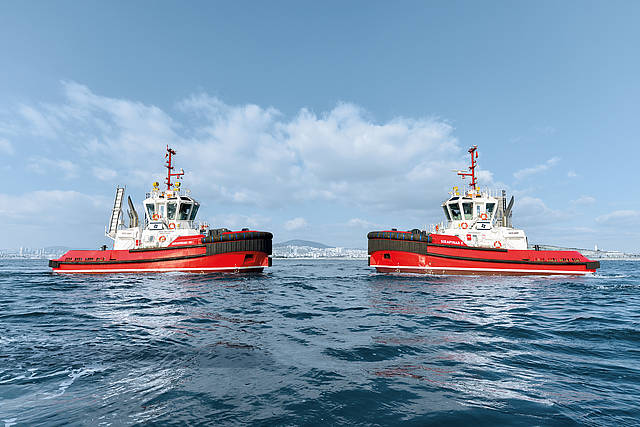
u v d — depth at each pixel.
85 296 12.85
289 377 4.51
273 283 17.69
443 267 22.02
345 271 31.73
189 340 6.39
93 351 5.70
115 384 4.29
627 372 4.81
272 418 3.38
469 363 5.16
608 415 3.50
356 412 3.52
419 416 3.44
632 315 9.38
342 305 10.73
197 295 12.91
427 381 4.42
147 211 25.56
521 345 6.21
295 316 8.85
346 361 5.20
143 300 11.69
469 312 9.64
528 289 15.67
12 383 4.33
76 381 4.40
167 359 5.27
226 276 20.91
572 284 18.05
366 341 6.37
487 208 24.70
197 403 3.72
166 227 24.84
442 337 6.74
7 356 5.45
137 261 22.94
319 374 4.62
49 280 20.00
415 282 18.41
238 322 8.05
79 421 3.35
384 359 5.32
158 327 7.51
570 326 7.87
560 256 22.42
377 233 23.66
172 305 10.60
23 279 20.94
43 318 8.69
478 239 23.64
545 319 8.73
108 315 9.01
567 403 3.79
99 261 23.48
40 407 3.66
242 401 3.77
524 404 3.76
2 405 3.71
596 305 11.18
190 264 22.12
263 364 5.04
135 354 5.53
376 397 3.89
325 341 6.34
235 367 4.90
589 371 4.85
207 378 4.48
